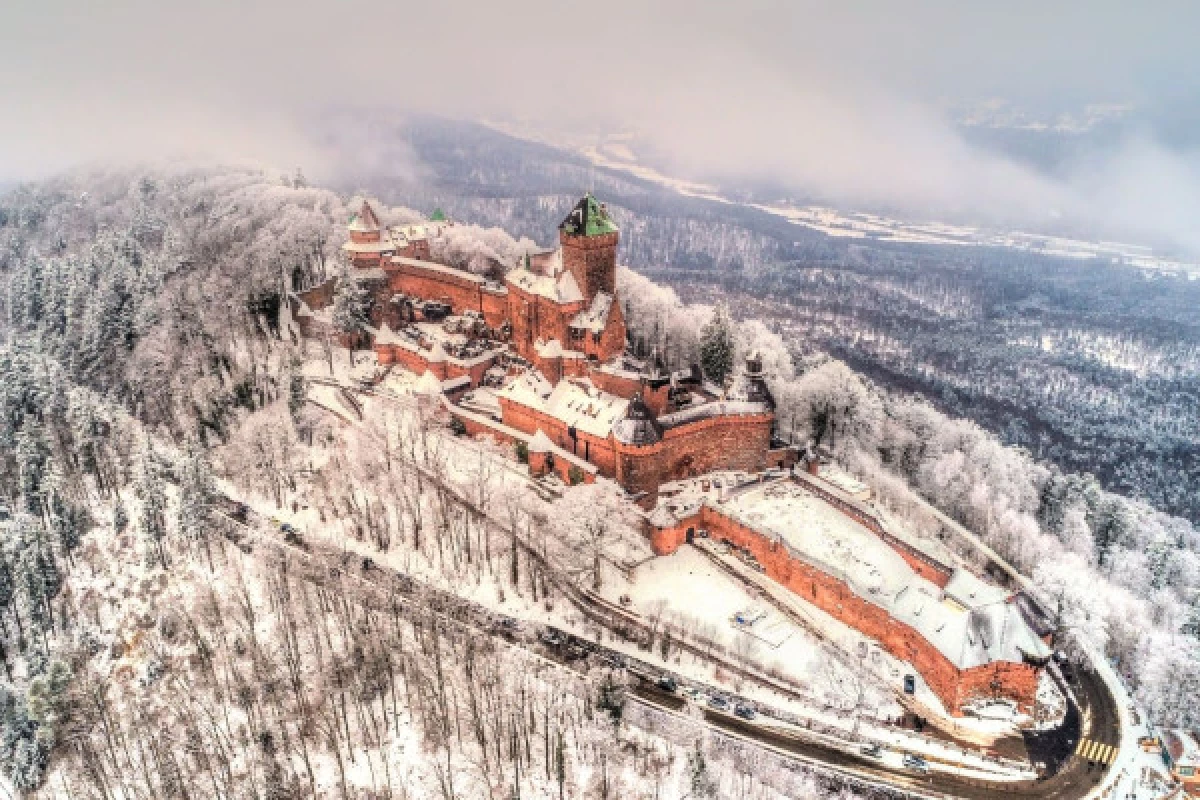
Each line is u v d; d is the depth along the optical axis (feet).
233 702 486.79
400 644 486.79
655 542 579.89
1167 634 520.42
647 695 476.95
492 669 481.46
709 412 626.23
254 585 556.51
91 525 626.23
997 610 478.59
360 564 566.36
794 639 515.09
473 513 606.14
